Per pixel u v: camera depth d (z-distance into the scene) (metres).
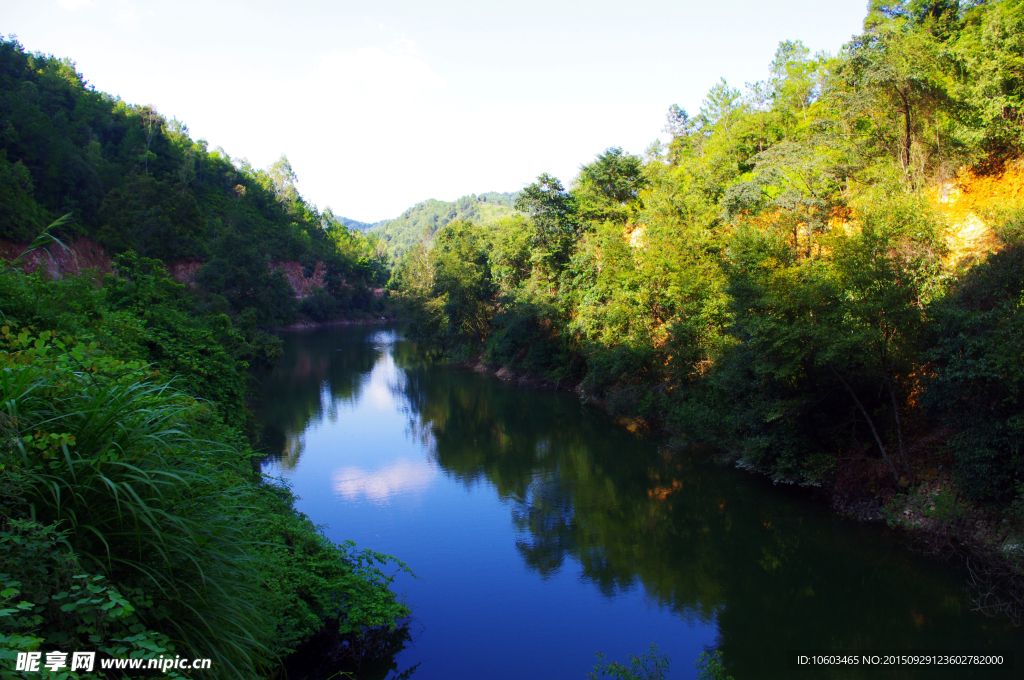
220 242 61.72
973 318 12.12
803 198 21.64
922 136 21.88
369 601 9.57
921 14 29.67
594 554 14.34
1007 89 20.81
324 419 30.03
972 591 11.36
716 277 23.75
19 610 3.03
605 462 21.56
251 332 40.50
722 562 13.79
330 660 9.09
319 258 106.88
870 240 14.44
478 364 46.19
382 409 32.69
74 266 44.97
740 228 20.16
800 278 15.74
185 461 5.09
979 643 10.17
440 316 53.28
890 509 13.92
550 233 39.09
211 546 4.65
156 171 87.00
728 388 18.38
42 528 3.48
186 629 4.24
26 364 4.39
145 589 4.13
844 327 14.22
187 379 14.60
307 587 9.07
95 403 4.31
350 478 20.19
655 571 13.43
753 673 9.71
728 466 19.44
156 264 19.88
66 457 3.70
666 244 26.31
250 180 115.00
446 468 21.41
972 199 19.12
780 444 16.75
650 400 24.97
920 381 14.11
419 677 9.52
